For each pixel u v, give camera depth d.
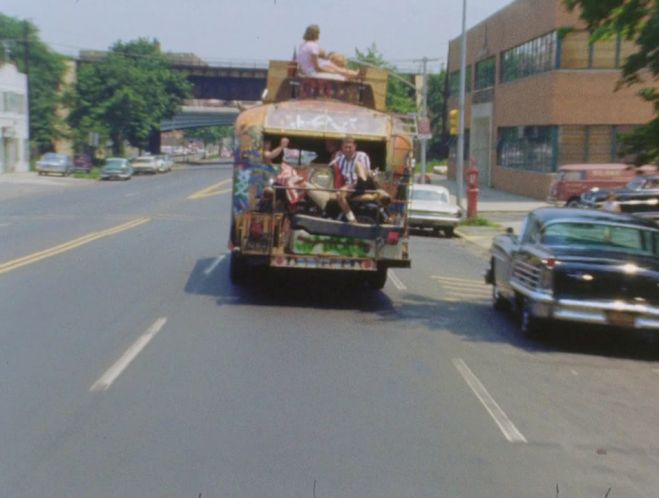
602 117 41.09
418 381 9.53
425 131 38.34
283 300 14.44
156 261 18.59
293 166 13.87
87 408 8.02
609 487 6.53
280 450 7.05
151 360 9.93
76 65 95.06
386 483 6.41
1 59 73.81
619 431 8.03
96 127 86.50
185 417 7.84
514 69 49.38
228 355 10.33
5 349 10.28
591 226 12.41
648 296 11.27
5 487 6.09
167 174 81.06
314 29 15.78
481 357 10.98
